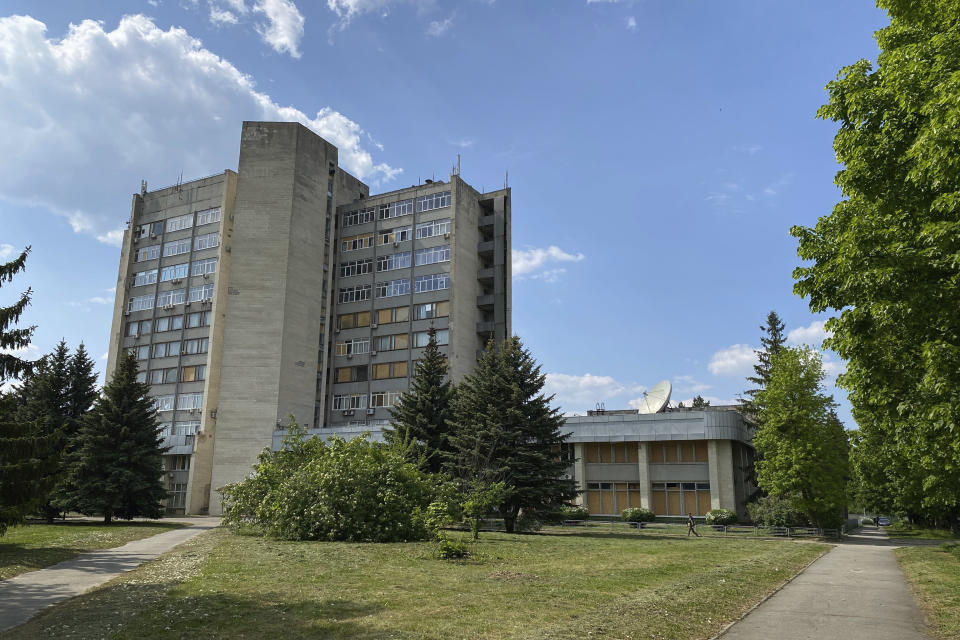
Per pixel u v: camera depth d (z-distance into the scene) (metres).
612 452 48.34
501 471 30.30
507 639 8.28
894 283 9.33
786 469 35.12
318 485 23.59
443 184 63.38
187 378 61.31
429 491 23.94
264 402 55.91
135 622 9.31
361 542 21.62
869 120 11.25
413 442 28.30
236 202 60.00
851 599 12.07
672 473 46.38
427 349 38.38
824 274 10.91
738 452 47.72
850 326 10.40
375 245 65.25
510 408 31.41
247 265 58.56
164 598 11.16
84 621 9.47
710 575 14.50
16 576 14.80
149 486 40.25
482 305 63.50
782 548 23.86
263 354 56.88
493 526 33.81
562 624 9.13
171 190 67.44
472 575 14.09
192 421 59.84
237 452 54.88
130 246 67.88
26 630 9.02
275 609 10.15
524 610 10.17
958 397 9.02
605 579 13.73
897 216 10.34
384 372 61.59
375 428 50.84
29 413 42.19
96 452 39.78
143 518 44.94
